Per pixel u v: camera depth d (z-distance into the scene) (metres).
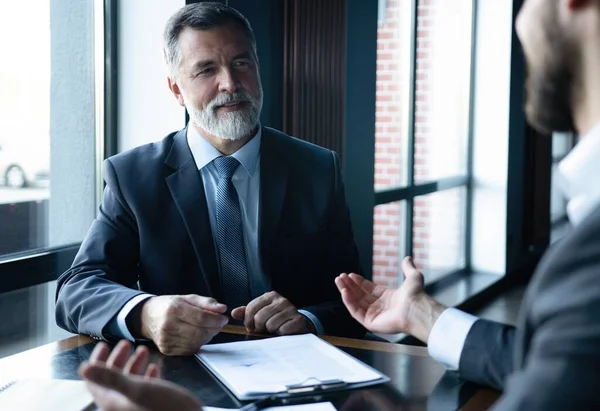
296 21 3.39
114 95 2.92
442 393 1.30
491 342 1.31
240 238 2.05
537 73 0.79
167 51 2.11
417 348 1.60
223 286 2.05
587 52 0.74
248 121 2.04
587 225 0.69
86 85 2.88
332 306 1.96
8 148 2.57
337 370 1.40
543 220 6.96
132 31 2.90
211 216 2.06
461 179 6.11
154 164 2.08
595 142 0.77
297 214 2.12
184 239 2.02
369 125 3.95
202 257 2.01
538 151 6.73
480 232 6.25
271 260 2.07
